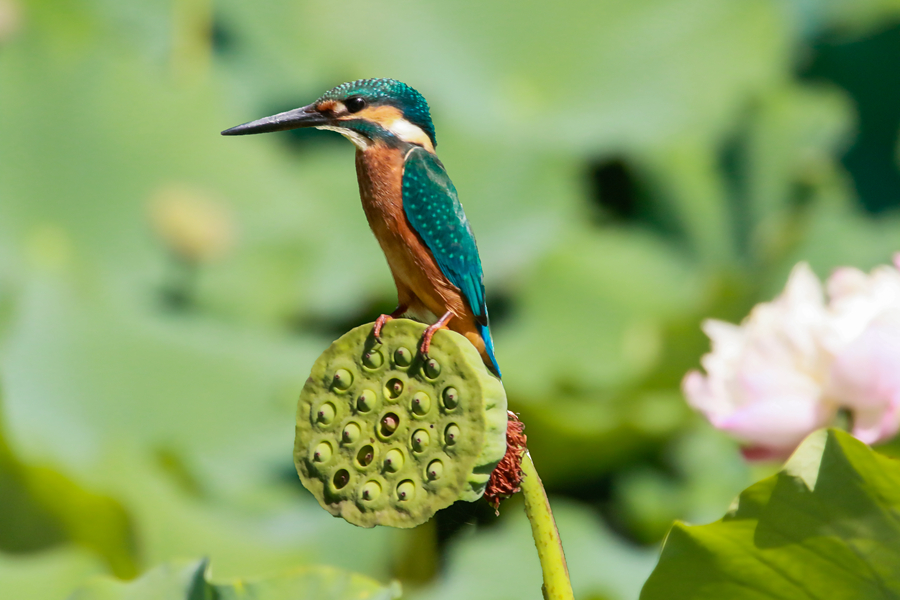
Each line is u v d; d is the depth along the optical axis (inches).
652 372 430.3
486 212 503.2
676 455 399.5
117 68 486.3
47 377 385.4
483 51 542.9
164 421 395.9
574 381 440.1
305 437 131.4
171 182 477.4
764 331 168.6
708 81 548.1
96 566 300.7
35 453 318.7
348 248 493.4
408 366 126.6
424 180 186.9
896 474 124.2
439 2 543.8
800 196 518.6
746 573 141.3
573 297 483.5
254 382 422.0
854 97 562.6
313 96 532.4
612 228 527.5
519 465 128.5
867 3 568.4
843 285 173.0
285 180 501.4
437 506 123.0
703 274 505.7
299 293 476.1
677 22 553.6
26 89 465.1
